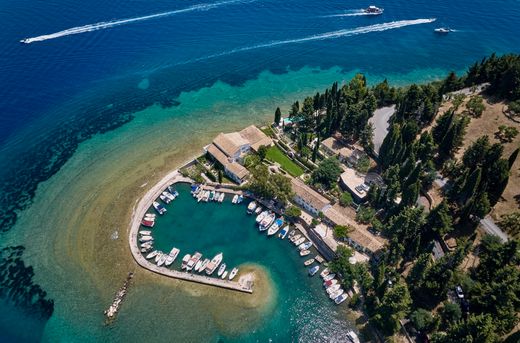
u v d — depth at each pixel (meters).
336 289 113.88
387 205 128.88
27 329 107.75
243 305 111.75
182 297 113.56
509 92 161.12
